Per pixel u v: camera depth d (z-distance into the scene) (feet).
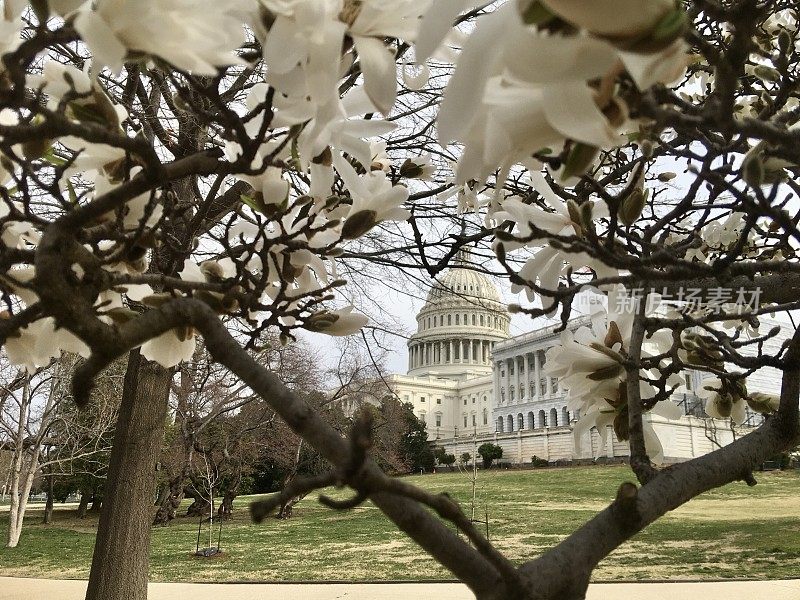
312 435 2.92
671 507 4.17
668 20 1.60
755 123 3.07
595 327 5.89
